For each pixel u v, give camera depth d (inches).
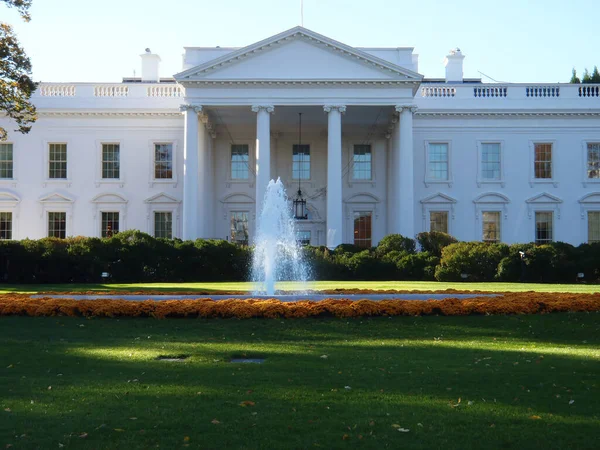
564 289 1193.4
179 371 495.8
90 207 2068.2
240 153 2151.8
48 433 345.7
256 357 569.3
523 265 1537.9
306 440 335.3
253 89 1847.9
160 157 2080.5
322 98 1847.9
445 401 407.2
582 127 2087.8
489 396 420.5
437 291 984.9
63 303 789.9
